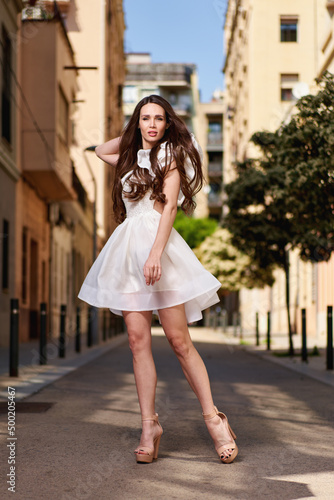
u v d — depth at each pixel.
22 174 19.17
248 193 14.13
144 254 3.69
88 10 32.44
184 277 3.68
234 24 44.69
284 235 13.90
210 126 67.75
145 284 3.69
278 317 31.73
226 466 3.69
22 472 3.48
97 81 32.28
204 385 3.80
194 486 3.26
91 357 13.16
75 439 4.39
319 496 3.12
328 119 8.44
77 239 31.77
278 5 34.22
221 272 29.58
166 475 3.46
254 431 4.88
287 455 4.03
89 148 19.91
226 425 3.81
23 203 19.58
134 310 3.74
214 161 66.69
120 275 3.74
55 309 25.89
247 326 39.16
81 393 7.04
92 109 32.19
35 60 19.16
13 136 18.09
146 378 3.80
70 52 21.97
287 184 8.82
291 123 8.68
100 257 3.84
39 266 22.48
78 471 3.52
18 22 18.52
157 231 3.67
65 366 10.69
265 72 34.34
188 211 3.93
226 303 56.59
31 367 10.22
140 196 3.76
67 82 21.31
